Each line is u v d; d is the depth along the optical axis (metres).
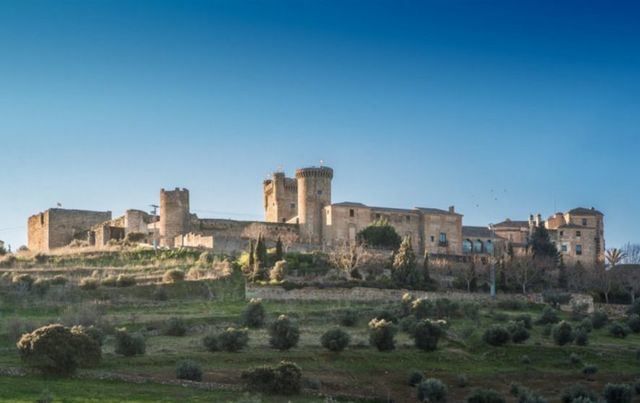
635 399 93.88
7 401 70.50
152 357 95.00
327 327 119.75
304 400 82.38
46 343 83.06
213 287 136.00
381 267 156.62
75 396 74.62
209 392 81.56
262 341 107.94
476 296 146.00
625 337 125.12
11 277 141.88
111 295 130.38
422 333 109.94
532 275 162.75
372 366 101.38
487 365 107.38
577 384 96.00
